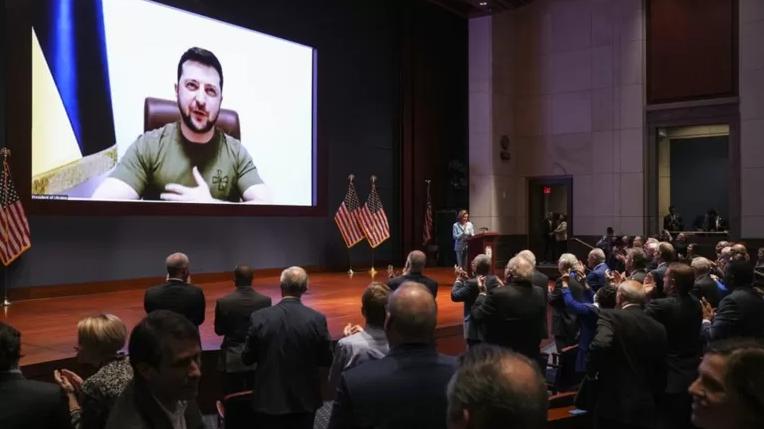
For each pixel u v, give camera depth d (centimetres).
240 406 461
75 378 330
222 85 1324
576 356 588
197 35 1277
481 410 129
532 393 130
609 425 387
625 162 1706
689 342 429
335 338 705
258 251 1423
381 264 1750
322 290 1162
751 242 1534
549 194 1917
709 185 1975
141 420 197
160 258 1234
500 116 1809
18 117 1012
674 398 411
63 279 1087
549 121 1817
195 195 1276
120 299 1044
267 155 1426
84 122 1101
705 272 618
